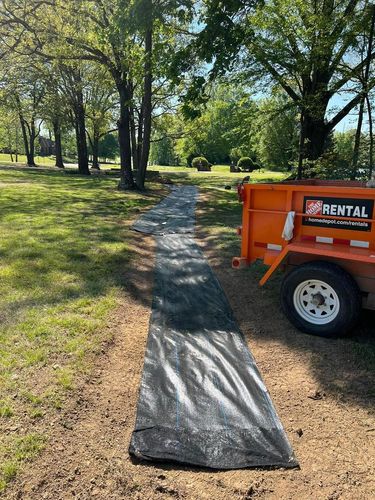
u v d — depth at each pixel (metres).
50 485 2.30
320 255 4.12
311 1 10.50
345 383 3.41
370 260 3.74
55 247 7.12
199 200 16.59
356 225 3.94
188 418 2.93
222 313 4.88
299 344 4.07
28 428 2.71
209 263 7.05
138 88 19.69
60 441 2.63
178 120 26.17
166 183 25.55
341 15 10.10
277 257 4.36
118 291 5.32
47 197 13.87
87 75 26.39
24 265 6.00
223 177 33.06
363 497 2.32
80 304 4.78
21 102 28.19
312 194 4.16
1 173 24.44
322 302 4.13
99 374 3.44
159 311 4.89
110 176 27.95
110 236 8.34
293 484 2.40
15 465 2.39
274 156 26.75
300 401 3.18
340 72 11.37
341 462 2.58
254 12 10.08
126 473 2.43
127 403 3.10
